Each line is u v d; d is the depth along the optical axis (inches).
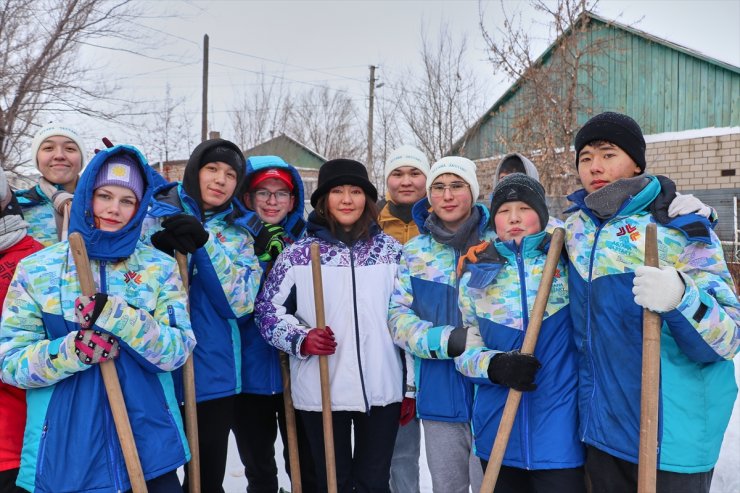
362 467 99.3
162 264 84.4
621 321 76.9
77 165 119.2
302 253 103.1
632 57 545.6
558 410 82.6
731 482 127.6
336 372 98.5
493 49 444.8
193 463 91.0
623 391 75.9
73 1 339.9
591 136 81.4
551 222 99.5
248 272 102.2
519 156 140.8
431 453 98.1
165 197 102.9
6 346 75.7
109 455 75.5
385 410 99.6
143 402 78.3
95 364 76.9
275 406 116.1
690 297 69.4
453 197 99.8
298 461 109.0
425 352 92.1
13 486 80.0
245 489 132.0
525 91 468.8
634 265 76.6
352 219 102.4
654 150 531.8
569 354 84.7
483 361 83.9
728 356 72.7
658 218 76.6
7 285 85.5
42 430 74.7
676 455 72.7
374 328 100.0
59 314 76.5
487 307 89.0
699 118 522.6
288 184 120.1
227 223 105.4
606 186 78.7
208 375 98.3
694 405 73.5
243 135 904.9
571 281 83.8
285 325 98.0
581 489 82.1
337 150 1050.7
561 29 436.8
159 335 77.7
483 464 89.7
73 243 73.6
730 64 498.9
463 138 557.3
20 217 89.4
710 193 504.7
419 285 99.6
